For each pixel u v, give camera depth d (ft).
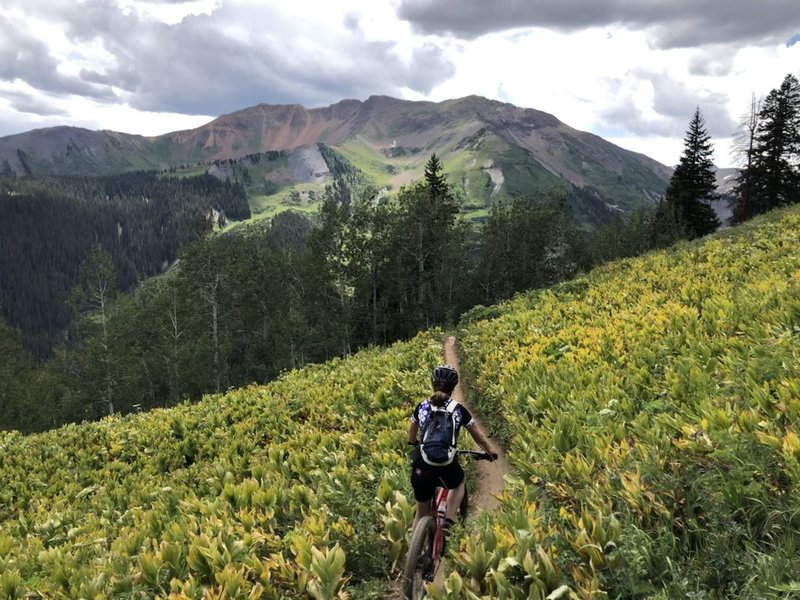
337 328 188.44
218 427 52.11
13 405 202.69
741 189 180.34
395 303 222.07
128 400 186.70
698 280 52.49
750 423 19.24
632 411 27.09
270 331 198.29
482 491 27.66
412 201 197.06
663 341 35.65
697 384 26.23
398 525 21.90
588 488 19.40
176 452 49.01
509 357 47.83
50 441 60.23
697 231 197.77
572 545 15.89
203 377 174.09
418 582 15.88
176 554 22.12
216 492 33.73
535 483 22.85
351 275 199.31
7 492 46.75
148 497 38.96
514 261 219.00
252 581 20.26
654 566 14.62
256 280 201.57
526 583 15.61
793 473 15.37
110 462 51.47
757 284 41.57
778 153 171.53
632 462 19.93
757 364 24.82
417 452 17.22
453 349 76.38
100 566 24.18
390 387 48.44
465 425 17.48
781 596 11.87
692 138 197.77
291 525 25.05
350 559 21.33
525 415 31.07
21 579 25.49
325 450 35.53
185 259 180.45
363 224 197.47
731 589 12.69
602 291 65.87
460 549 18.11
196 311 193.47
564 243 238.27
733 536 14.58
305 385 62.28
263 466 34.45
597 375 33.71
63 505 42.42
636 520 16.56
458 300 205.77
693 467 18.16
